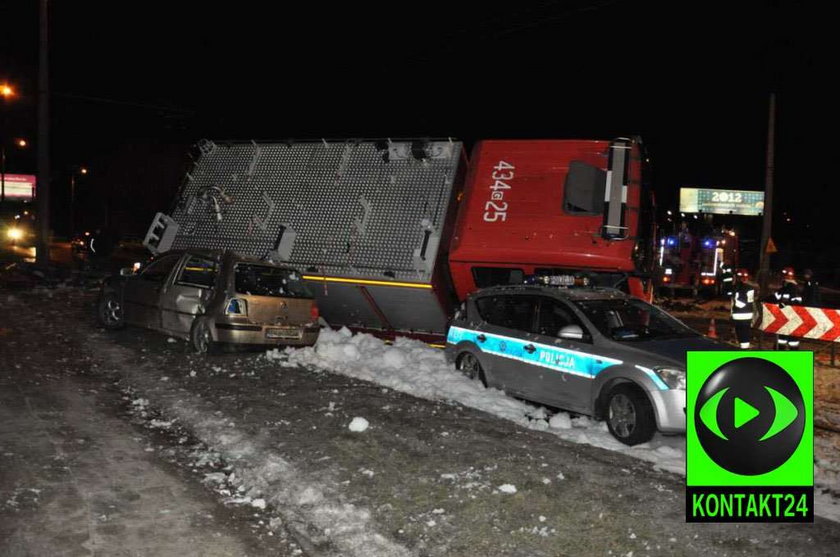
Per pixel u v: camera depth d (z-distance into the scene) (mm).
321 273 12008
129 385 8922
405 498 5652
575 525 5242
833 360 13320
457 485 5914
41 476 5875
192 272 11344
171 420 7633
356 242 12000
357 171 12734
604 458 6668
